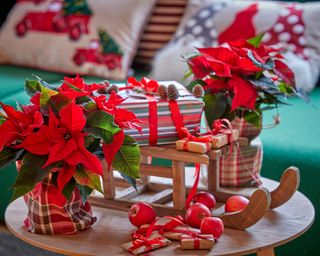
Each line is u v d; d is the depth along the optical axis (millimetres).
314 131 3281
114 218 2363
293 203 2465
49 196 2225
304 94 2645
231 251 2139
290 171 2371
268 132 3281
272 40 3828
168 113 2359
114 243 2195
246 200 2354
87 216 2285
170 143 2379
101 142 2201
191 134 2398
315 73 3820
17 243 3480
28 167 2094
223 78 2527
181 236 2180
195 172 2551
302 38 3826
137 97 2402
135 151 2172
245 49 2564
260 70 2488
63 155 2078
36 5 4523
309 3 4062
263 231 2262
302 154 3080
